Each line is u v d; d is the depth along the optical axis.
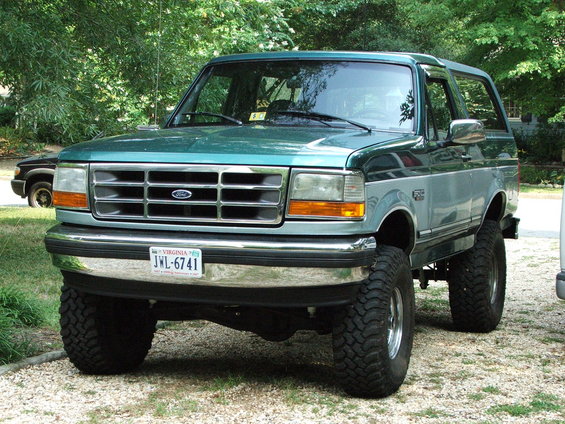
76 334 5.53
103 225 5.14
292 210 4.77
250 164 4.82
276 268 4.74
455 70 7.02
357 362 5.04
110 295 5.18
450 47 37.34
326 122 5.87
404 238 5.66
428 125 6.04
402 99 5.93
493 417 4.89
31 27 9.34
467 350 6.68
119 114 10.86
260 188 4.80
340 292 4.85
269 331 5.45
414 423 4.75
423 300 8.88
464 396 5.34
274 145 4.98
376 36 35.94
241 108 6.26
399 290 5.38
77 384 5.51
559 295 6.30
